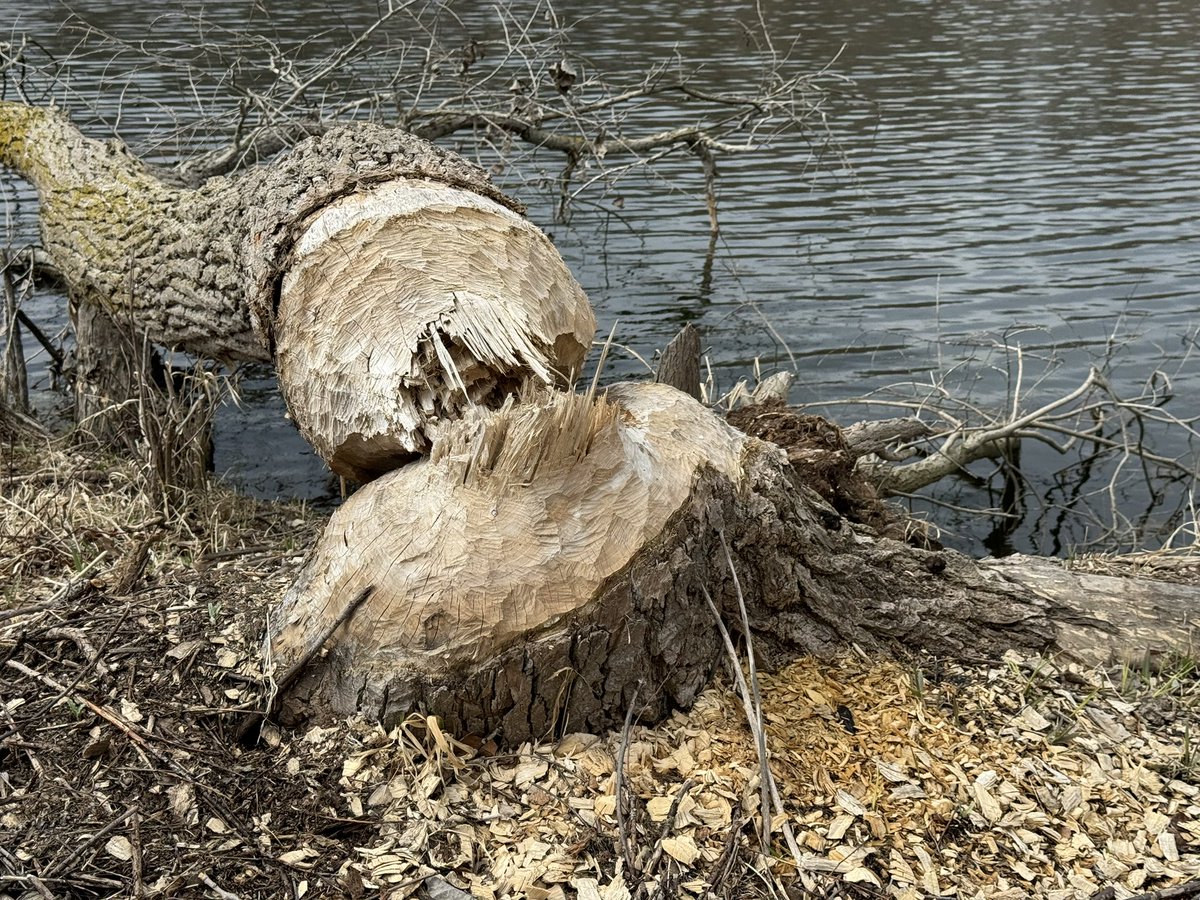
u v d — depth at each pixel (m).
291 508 5.23
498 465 2.65
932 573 3.39
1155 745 2.97
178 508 4.58
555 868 2.40
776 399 4.31
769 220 9.88
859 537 3.36
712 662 2.91
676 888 2.38
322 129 7.29
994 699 3.09
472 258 3.25
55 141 5.81
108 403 5.51
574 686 2.69
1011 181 10.77
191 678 2.89
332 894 2.34
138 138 9.84
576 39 15.30
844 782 2.70
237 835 2.47
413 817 2.51
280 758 2.67
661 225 9.85
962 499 6.32
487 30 13.47
